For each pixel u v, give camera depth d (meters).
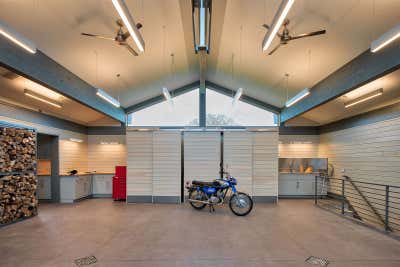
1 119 4.82
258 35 4.51
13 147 4.58
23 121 5.39
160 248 3.26
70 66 4.59
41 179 6.67
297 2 3.36
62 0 3.14
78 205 6.18
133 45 4.67
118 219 4.76
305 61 4.79
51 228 4.17
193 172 6.47
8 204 4.41
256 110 8.40
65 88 4.53
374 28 3.29
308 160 7.77
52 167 6.61
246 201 5.21
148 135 6.55
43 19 3.31
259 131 6.52
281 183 7.50
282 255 3.05
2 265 2.77
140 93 7.46
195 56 6.20
